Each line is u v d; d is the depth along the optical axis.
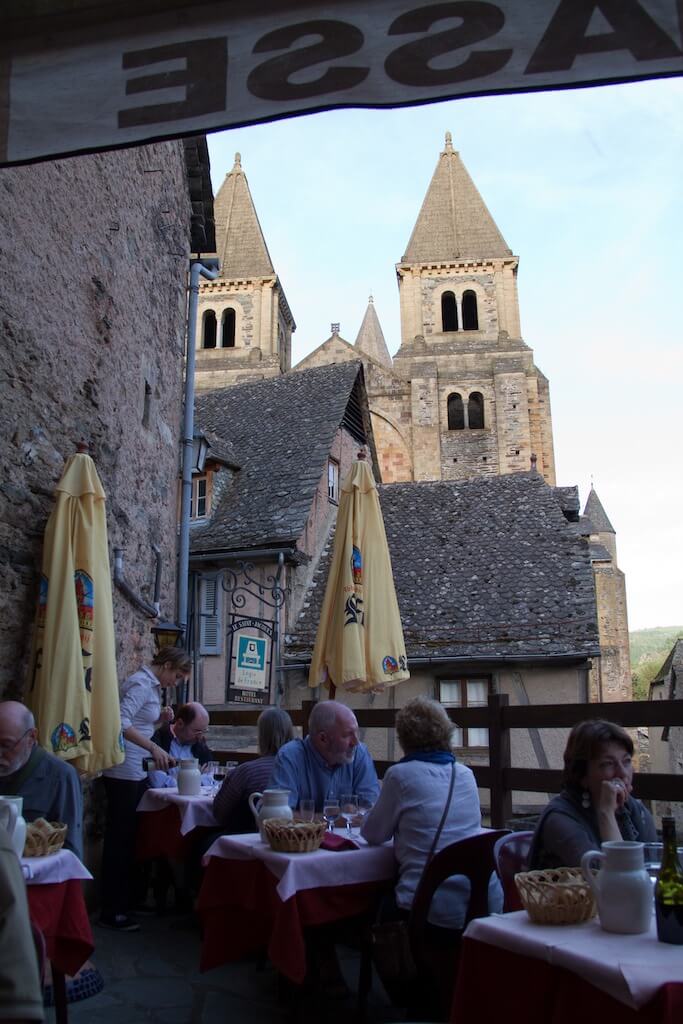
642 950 2.43
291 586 18.12
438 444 48.00
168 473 10.57
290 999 4.58
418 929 3.85
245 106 2.79
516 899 3.66
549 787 5.93
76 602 6.29
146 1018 4.32
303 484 19.28
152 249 10.12
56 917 3.77
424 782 4.20
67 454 7.42
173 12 2.89
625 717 5.55
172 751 7.88
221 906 4.43
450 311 54.78
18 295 6.66
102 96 2.89
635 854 2.66
